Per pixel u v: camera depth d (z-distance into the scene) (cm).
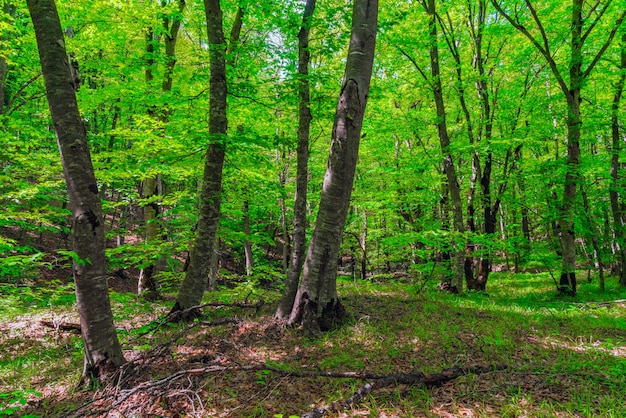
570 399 395
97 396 419
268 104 903
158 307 956
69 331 713
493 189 1628
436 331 638
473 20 1479
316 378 457
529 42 1380
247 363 501
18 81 1287
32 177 1094
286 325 644
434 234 1089
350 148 627
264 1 862
